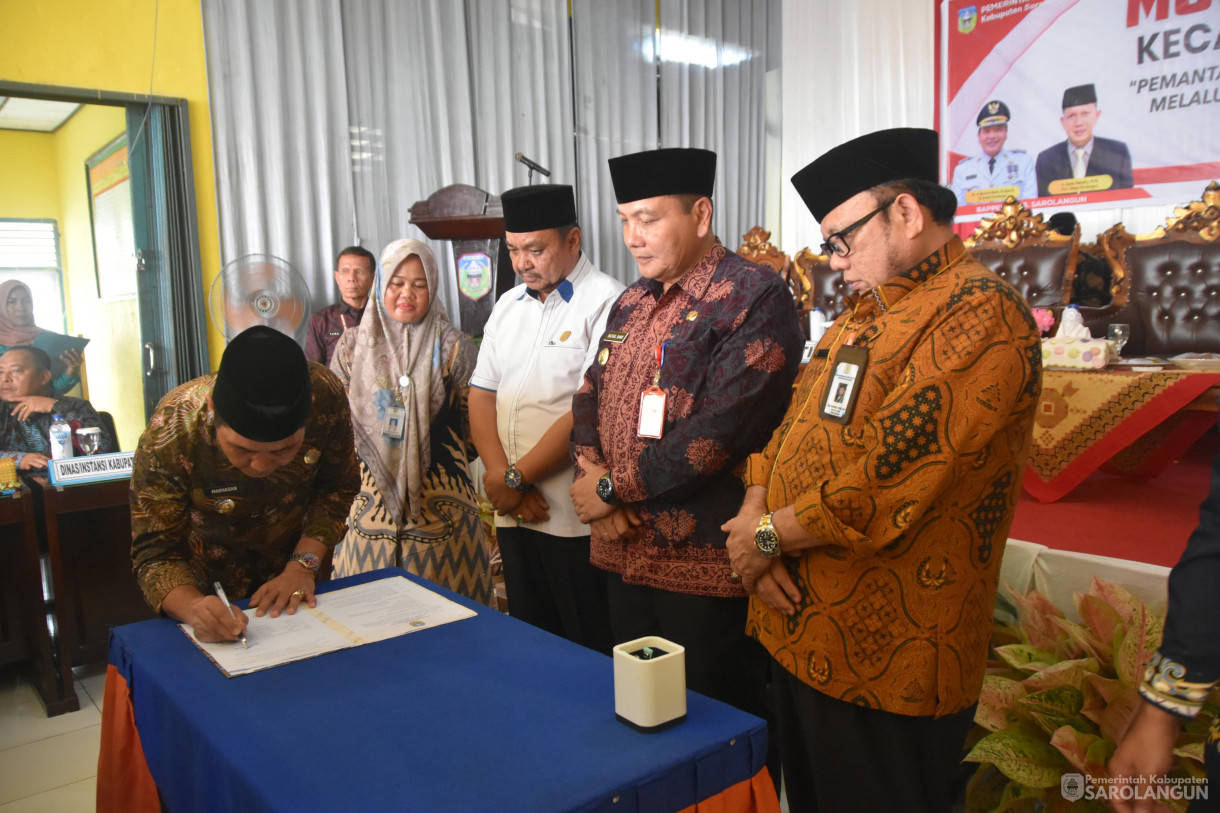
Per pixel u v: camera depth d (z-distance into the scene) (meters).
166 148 3.82
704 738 0.90
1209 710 1.38
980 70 4.84
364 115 4.41
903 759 1.13
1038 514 2.11
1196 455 2.83
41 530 2.93
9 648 2.59
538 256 1.91
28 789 2.09
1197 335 3.35
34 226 4.92
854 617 1.13
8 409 3.28
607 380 1.64
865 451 1.10
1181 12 4.20
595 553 1.69
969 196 4.98
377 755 0.88
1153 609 1.57
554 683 1.06
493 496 1.96
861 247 1.20
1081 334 2.40
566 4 5.16
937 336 1.07
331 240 4.29
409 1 4.51
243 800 0.85
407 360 2.10
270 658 1.17
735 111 6.09
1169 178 4.33
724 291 1.48
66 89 3.60
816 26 5.52
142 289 3.90
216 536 1.47
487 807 0.77
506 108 4.93
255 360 1.17
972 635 1.11
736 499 1.47
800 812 1.32
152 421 1.36
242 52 3.98
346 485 1.60
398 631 1.26
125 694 1.24
